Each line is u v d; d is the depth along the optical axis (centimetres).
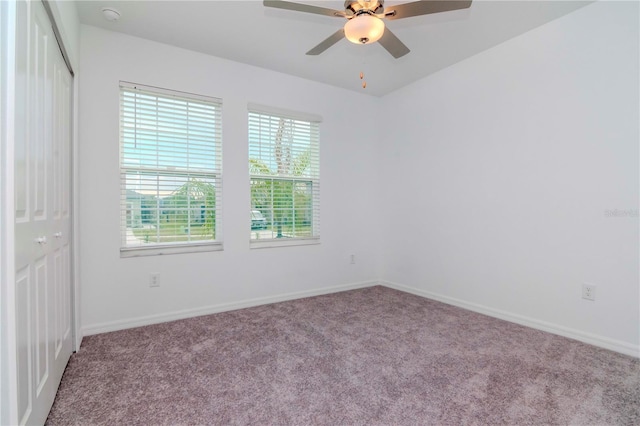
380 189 407
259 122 329
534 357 206
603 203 221
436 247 339
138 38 265
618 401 159
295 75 343
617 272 215
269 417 147
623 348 212
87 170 245
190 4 223
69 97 203
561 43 240
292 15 236
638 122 206
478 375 184
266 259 330
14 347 101
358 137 397
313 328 258
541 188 254
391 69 329
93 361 201
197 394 165
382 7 173
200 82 292
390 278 397
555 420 145
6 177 99
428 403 157
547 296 251
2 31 98
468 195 308
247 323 270
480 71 295
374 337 239
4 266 99
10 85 100
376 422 143
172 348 220
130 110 266
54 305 161
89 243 246
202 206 298
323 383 176
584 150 230
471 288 306
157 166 277
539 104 254
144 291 267
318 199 367
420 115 355
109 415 148
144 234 272
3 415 98
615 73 215
